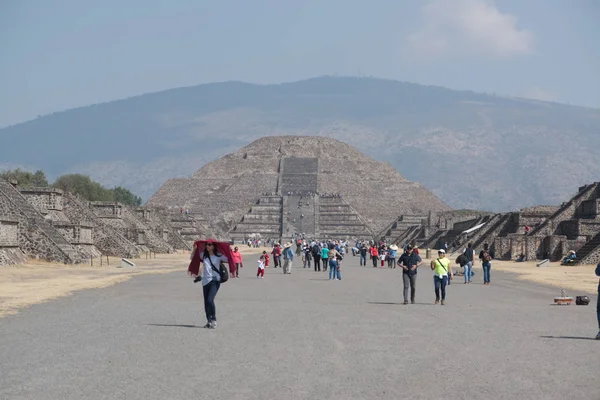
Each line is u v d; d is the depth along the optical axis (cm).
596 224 10512
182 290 4975
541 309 3844
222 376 1955
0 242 7019
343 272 7962
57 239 8119
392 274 7581
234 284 5869
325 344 2520
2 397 1697
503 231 12194
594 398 1722
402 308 3872
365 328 2969
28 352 2306
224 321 3181
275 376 1961
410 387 1836
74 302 4000
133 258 10262
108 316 3325
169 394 1741
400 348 2445
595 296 4838
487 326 3066
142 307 3759
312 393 1762
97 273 6819
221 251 2975
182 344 2492
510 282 6262
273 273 7700
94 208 11862
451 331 2892
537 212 12006
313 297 4566
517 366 2127
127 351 2339
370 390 1798
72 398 1694
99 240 10044
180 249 14962
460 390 1803
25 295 4344
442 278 4106
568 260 8850
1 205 7650
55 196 9156
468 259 6216
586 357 2283
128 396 1717
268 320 3234
